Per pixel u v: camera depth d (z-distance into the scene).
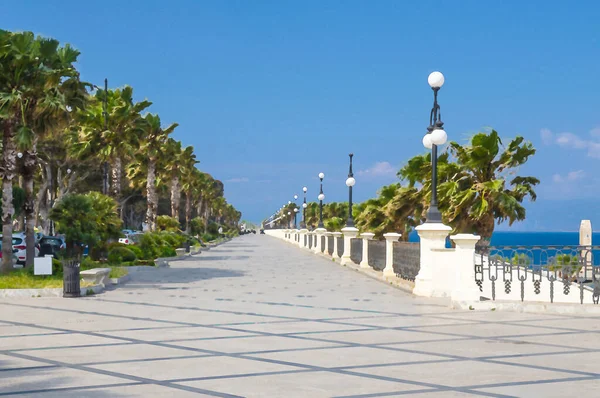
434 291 17.98
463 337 11.06
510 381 7.77
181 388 7.42
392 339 10.87
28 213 24.83
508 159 29.78
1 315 14.11
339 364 8.79
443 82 18.48
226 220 187.75
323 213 106.00
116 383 7.66
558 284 20.20
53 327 12.28
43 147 55.38
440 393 7.17
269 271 29.50
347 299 17.42
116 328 12.16
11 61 23.16
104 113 37.44
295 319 13.43
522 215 29.06
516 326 12.32
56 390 7.32
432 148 18.48
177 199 65.38
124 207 90.12
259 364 8.79
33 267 22.58
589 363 8.84
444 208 30.05
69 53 25.86
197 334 11.42
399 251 22.70
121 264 30.38
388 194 43.94
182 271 29.38
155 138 49.34
